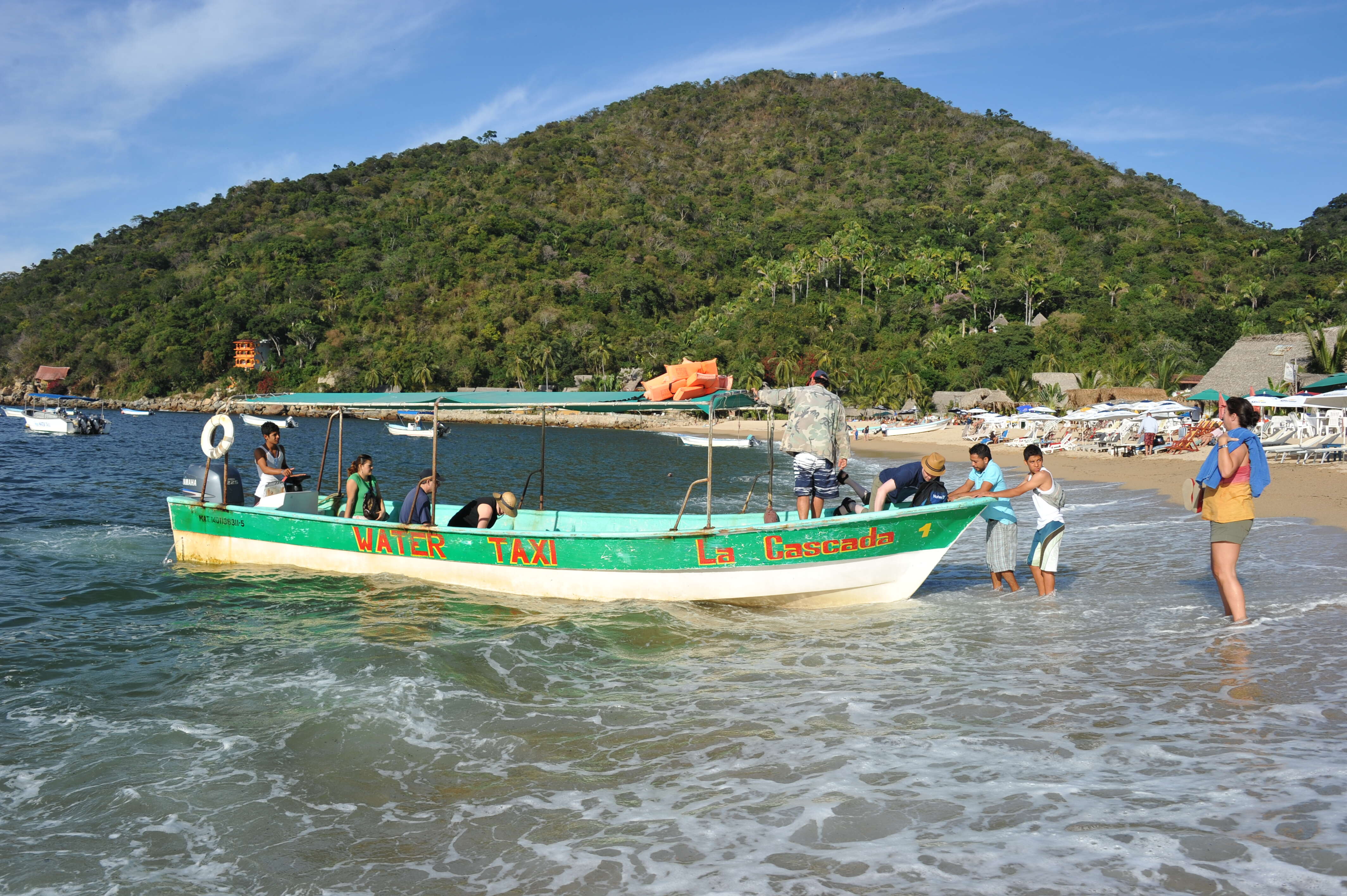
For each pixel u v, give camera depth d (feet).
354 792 13.94
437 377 331.36
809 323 328.49
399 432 186.60
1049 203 486.79
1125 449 108.06
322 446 141.69
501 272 400.06
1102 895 9.91
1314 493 54.03
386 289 398.42
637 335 353.51
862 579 25.67
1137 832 11.37
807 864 11.01
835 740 15.28
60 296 439.22
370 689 18.65
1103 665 19.35
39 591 28.45
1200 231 424.46
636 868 11.21
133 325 384.06
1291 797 12.26
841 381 282.15
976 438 168.55
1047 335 275.59
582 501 65.05
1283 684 17.49
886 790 13.07
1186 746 14.34
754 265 425.69
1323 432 82.28
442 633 23.39
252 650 21.83
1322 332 142.20
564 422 276.62
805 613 25.76
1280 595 25.99
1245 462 22.15
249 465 94.48
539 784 14.01
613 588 26.61
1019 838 11.36
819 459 25.76
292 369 350.64
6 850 12.19
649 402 25.73
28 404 309.42
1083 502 58.49
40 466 85.66
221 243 486.38
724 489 76.18
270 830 12.73
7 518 47.37
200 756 15.38
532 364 327.47
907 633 23.09
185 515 32.35
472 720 16.90
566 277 410.31
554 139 645.10
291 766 14.93
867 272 376.89
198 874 11.59
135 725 16.76
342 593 27.89
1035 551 27.27
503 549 27.22
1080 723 15.66
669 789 13.60
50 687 19.17
